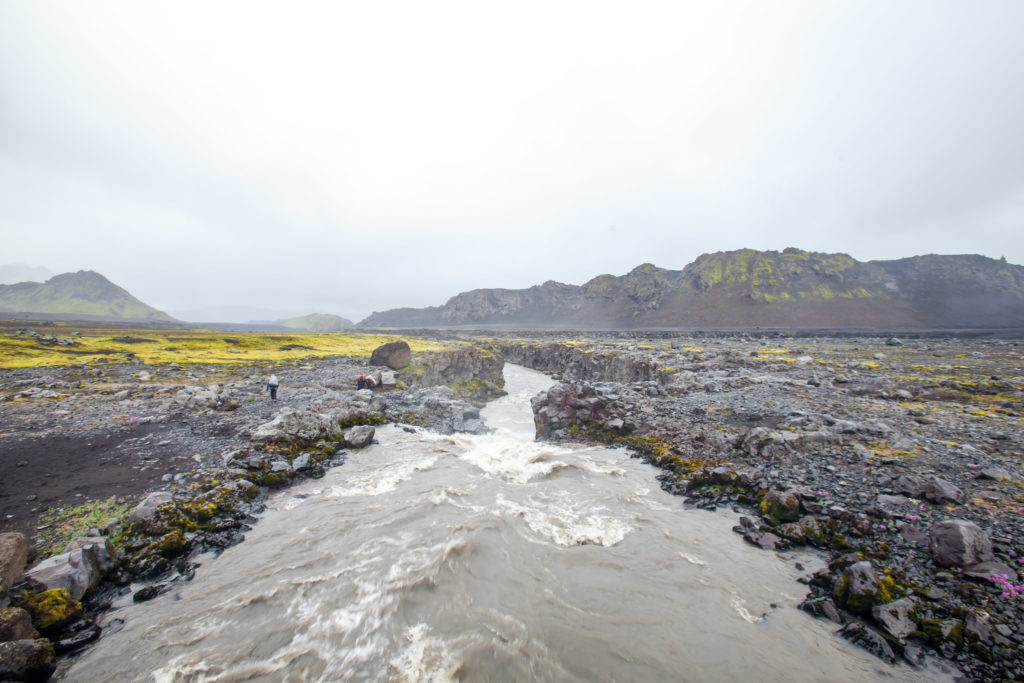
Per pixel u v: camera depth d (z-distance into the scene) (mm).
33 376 44094
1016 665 9211
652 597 12523
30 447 22812
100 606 11773
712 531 16188
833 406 30828
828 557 13961
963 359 62500
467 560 14406
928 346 90062
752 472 19922
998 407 29703
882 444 21594
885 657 9977
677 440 25469
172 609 11891
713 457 22641
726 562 14141
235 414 30938
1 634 9203
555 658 10359
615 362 63000
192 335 109812
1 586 10320
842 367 53906
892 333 149125
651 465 23594
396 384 47969
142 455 22391
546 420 32625
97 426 26844
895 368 52188
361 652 10539
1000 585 11211
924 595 11453
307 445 25062
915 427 24578
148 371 50219
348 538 15789
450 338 177000
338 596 12547
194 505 16453
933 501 15531
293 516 17516
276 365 61344
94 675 9578
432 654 10492
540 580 13391
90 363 54906
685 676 9773
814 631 10953
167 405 32469
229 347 85688
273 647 10617
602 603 12305
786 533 15148
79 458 21672
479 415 45562
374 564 14148
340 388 44188
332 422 27906
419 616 11797
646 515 17641
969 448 20500
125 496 17609
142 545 14008
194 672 9773
